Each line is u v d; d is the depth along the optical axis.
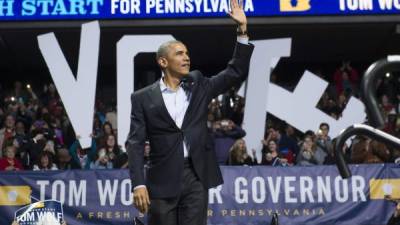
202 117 3.58
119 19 14.14
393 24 14.24
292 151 11.95
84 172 8.73
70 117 12.73
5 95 17.86
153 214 3.53
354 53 17.31
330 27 14.45
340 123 13.31
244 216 8.61
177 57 3.57
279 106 13.30
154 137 3.55
